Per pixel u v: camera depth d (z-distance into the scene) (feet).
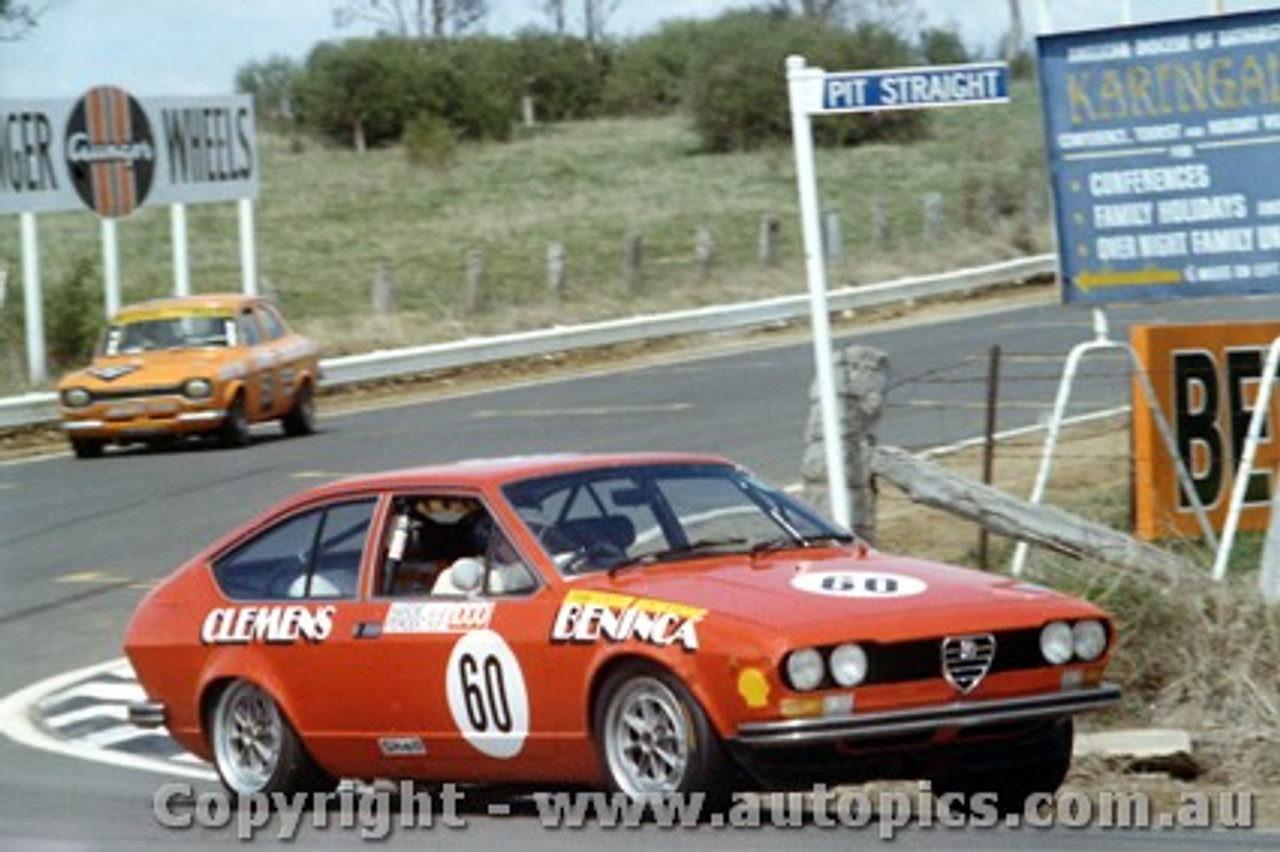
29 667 65.46
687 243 219.82
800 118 55.67
